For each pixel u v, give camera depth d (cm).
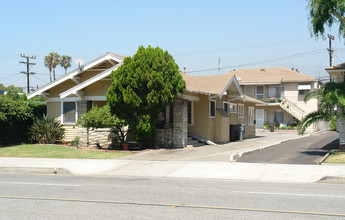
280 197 843
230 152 1883
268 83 4494
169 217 658
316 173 1217
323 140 2616
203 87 2338
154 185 1052
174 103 2145
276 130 4269
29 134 2347
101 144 2184
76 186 1031
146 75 1838
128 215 675
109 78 2173
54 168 1435
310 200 805
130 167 1465
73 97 2320
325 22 1670
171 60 1923
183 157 1717
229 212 693
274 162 1517
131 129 2033
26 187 1017
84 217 665
